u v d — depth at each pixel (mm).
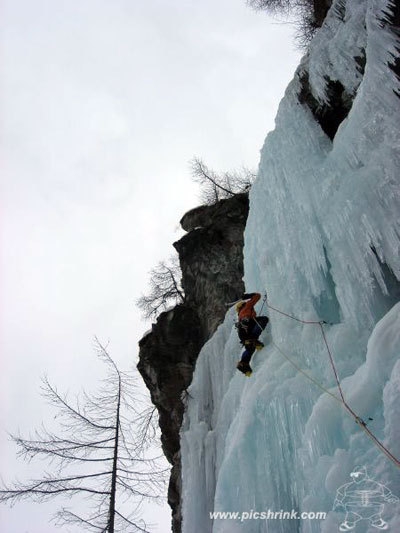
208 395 9188
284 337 6355
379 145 5391
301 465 4633
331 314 5977
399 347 4035
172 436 11055
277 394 5539
